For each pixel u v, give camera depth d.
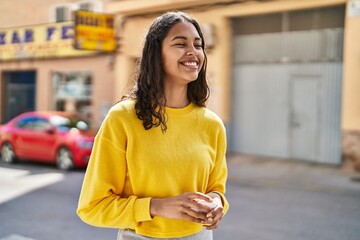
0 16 19.52
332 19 11.19
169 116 2.06
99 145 2.02
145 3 13.86
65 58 17.48
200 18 13.29
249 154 12.98
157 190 1.99
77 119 12.48
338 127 11.30
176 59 2.03
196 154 2.05
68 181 10.27
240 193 8.78
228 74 13.09
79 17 14.55
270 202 8.00
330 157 11.50
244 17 12.79
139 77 2.06
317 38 11.48
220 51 12.95
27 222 6.80
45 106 18.34
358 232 6.18
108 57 15.98
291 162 11.98
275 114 12.42
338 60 11.19
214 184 2.23
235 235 6.04
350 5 10.48
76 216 7.16
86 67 16.80
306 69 11.75
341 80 11.19
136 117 2.00
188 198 1.88
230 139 13.27
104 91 16.27
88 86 16.88
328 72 11.38
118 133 1.99
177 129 2.06
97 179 2.00
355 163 10.62
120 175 2.02
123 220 1.96
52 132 12.00
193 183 2.05
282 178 10.19
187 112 2.12
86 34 14.76
